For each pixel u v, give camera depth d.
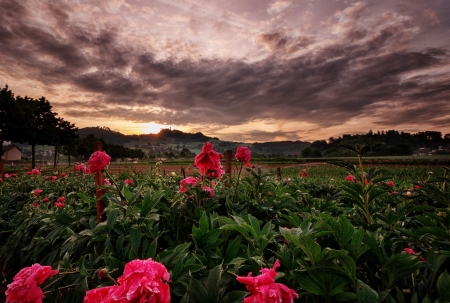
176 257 1.46
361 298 0.90
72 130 54.88
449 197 1.56
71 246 1.94
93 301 0.88
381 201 2.88
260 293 0.86
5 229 3.88
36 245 2.76
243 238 1.92
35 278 1.14
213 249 1.74
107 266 1.59
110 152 88.06
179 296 1.32
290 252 1.34
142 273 0.84
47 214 2.76
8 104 43.38
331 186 5.06
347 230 1.19
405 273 1.06
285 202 2.68
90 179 6.07
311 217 1.75
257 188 2.96
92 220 2.25
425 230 1.32
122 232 1.86
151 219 1.80
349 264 0.96
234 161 3.49
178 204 2.40
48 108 51.84
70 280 1.77
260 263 1.25
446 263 1.30
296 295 0.95
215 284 1.10
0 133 43.34
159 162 3.82
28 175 6.21
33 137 45.50
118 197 2.19
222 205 2.84
